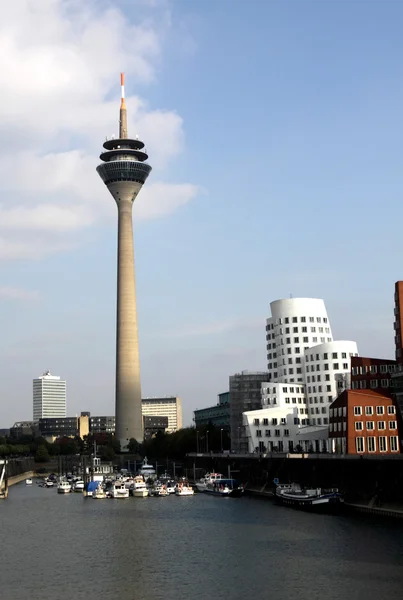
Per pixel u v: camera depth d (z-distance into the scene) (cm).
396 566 12962
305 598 11381
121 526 19462
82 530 19025
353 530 16550
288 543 15450
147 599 11681
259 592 11812
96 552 15688
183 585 12450
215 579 12762
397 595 11300
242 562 13912
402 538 15312
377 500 19638
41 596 12075
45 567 14288
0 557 15450
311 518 18975
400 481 18625
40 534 18550
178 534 17575
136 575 13325
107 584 12738
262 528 17712
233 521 19325
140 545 16312
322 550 14512
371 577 12325
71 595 12081
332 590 11700
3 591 12475
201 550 15338
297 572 12900
